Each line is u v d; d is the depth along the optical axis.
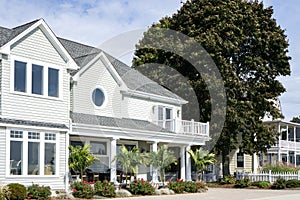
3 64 22.12
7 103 22.11
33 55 23.42
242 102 38.53
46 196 21.12
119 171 29.23
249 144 39.38
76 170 24.61
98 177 27.84
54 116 24.22
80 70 27.50
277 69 41.31
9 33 24.05
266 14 42.56
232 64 40.72
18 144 22.27
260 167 46.88
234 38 39.66
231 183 37.12
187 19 42.22
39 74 23.70
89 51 32.91
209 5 41.59
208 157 33.94
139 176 30.94
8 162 21.69
